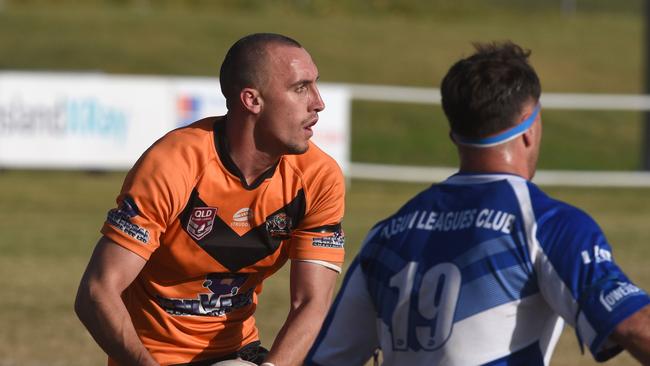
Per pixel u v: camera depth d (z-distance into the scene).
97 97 50.34
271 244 12.70
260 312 27.00
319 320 12.34
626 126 70.50
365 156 61.88
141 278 12.98
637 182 54.69
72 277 31.23
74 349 23.80
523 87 9.62
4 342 24.11
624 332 8.71
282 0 108.62
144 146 50.81
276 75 11.95
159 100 50.78
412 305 9.66
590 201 49.72
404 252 9.86
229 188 12.23
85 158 50.34
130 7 104.69
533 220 9.31
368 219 42.03
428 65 80.81
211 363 13.39
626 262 33.72
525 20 109.06
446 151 63.62
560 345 24.67
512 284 9.26
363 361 10.45
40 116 49.94
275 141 12.10
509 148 9.77
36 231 38.69
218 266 12.67
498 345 9.26
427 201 10.00
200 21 89.56
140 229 11.90
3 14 89.31
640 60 88.81
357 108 69.12
